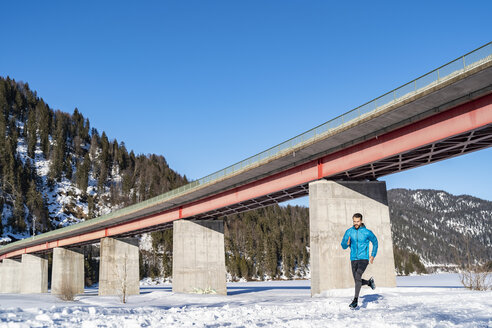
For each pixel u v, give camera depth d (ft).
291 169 122.72
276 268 536.42
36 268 304.30
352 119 95.30
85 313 33.76
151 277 444.96
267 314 32.68
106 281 207.10
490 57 70.74
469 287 68.69
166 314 33.99
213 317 30.76
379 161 98.89
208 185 148.25
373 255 32.53
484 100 77.10
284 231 650.02
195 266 167.32
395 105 85.10
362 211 110.22
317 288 105.60
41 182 625.41
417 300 38.55
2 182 546.67
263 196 136.56
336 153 108.27
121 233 210.18
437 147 90.89
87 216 590.55
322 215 109.09
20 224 477.36
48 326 23.00
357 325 22.27
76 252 264.11
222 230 175.22
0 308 33.04
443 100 81.20
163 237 519.19
